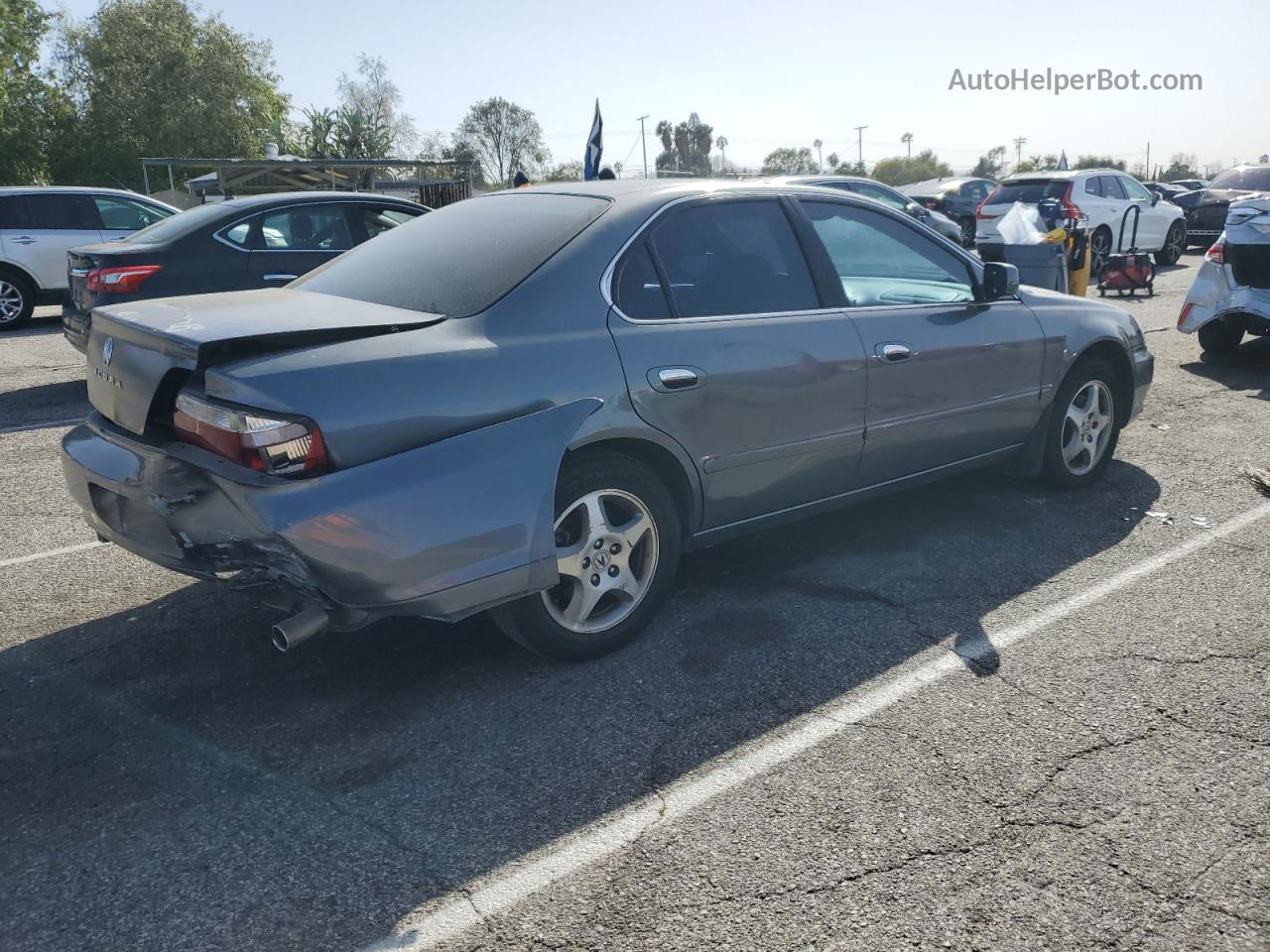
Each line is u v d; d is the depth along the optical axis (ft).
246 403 9.18
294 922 7.63
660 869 8.15
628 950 7.29
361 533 9.25
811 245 13.58
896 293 14.57
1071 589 13.50
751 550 15.08
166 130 138.00
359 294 11.93
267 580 9.69
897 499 17.40
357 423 9.40
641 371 11.32
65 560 15.07
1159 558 14.51
